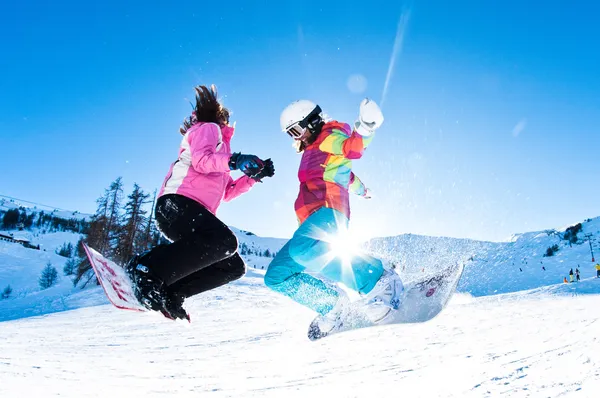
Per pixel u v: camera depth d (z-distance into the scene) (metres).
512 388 2.25
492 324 5.08
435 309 3.08
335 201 3.20
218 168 2.63
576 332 3.84
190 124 3.05
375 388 2.56
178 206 2.72
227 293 16.64
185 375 3.36
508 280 48.28
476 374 2.62
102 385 2.96
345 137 3.19
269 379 3.06
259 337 5.92
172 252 2.61
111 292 2.35
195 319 9.26
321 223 3.15
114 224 35.25
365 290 3.29
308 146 3.37
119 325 8.49
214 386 2.93
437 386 2.45
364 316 3.26
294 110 3.32
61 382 3.01
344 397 2.42
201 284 2.84
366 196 4.03
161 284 2.59
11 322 10.05
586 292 12.70
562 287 16.56
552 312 5.90
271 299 15.16
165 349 5.07
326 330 3.40
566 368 2.52
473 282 43.09
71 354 4.66
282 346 4.77
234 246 2.69
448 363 3.05
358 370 3.12
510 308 7.18
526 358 2.94
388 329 5.28
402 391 2.42
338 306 3.39
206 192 2.79
